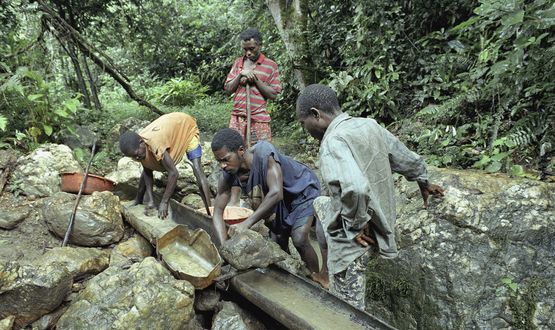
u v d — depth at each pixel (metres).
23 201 3.90
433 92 5.13
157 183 4.81
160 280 2.58
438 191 2.73
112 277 2.67
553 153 3.75
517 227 3.12
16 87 4.69
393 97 5.39
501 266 3.06
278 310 2.38
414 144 4.79
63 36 6.44
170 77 11.57
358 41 5.59
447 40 5.50
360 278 2.51
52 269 2.86
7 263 2.75
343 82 5.57
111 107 7.95
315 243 4.05
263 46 8.10
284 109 7.29
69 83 7.94
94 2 7.57
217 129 7.36
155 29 8.88
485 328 2.92
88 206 3.45
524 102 4.01
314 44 6.66
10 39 5.75
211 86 11.17
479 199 3.23
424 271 3.16
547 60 3.70
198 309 2.80
